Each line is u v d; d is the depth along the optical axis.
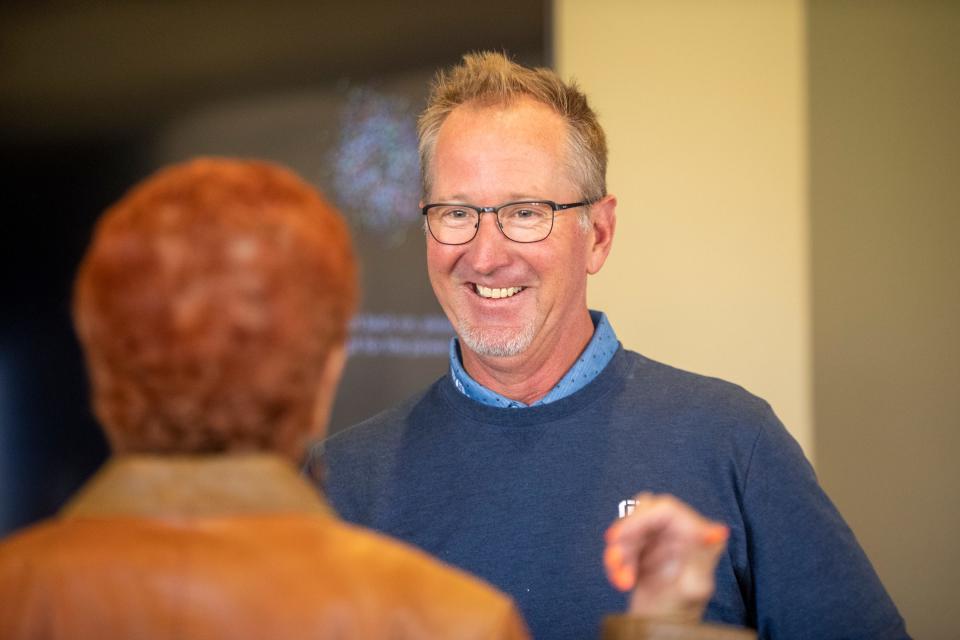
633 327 3.26
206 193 0.91
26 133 2.78
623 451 1.67
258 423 0.89
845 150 3.36
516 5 3.01
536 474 1.66
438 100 1.81
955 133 3.39
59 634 0.83
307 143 2.94
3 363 2.75
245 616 0.83
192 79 2.88
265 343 0.88
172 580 0.84
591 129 1.80
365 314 2.96
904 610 3.33
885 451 3.35
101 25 2.83
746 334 3.30
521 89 1.77
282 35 2.93
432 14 3.00
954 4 3.38
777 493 1.62
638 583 1.05
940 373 3.37
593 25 3.29
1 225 2.76
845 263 3.35
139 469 0.89
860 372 3.34
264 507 0.88
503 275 1.70
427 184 1.79
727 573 1.60
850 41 3.36
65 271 2.78
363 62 2.97
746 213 3.31
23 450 2.75
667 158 3.30
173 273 0.87
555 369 1.76
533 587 1.60
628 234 3.27
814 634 1.56
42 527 0.91
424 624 0.86
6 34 2.79
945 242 3.38
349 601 0.85
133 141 2.83
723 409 1.70
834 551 1.59
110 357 0.88
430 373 2.99
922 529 3.35
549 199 1.71
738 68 3.32
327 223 0.95
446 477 1.71
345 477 1.78
